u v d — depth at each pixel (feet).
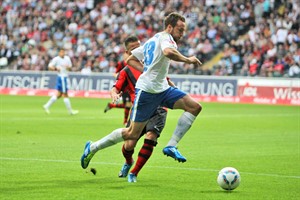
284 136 139.85
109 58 336.29
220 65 310.86
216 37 330.95
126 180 77.61
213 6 343.26
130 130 75.10
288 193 70.13
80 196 66.23
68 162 92.84
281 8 325.83
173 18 73.20
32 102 261.65
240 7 334.44
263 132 148.97
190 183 76.28
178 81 294.66
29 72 326.44
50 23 373.61
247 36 323.37
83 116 192.65
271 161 98.32
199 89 290.15
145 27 348.18
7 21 384.06
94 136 133.28
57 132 140.77
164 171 86.28
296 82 269.64
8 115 189.88
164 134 142.10
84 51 347.36
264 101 275.59
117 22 356.79
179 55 70.69
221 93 285.02
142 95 74.08
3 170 83.87
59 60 196.65
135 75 81.25
